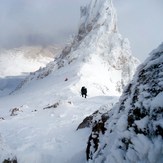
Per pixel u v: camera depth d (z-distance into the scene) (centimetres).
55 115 1825
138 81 719
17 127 1523
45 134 1303
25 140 1216
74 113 1822
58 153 1027
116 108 805
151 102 559
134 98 675
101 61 7425
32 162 990
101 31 8400
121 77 7269
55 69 7844
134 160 530
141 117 588
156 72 661
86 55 7469
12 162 947
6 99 5459
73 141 1134
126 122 634
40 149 1063
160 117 524
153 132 521
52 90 4819
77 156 983
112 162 593
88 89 5131
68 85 5028
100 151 706
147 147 504
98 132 841
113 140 668
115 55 7750
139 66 779
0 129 1499
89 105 2153
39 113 1972
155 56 743
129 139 584
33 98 4375
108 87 6084
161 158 470
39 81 7562
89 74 6094
